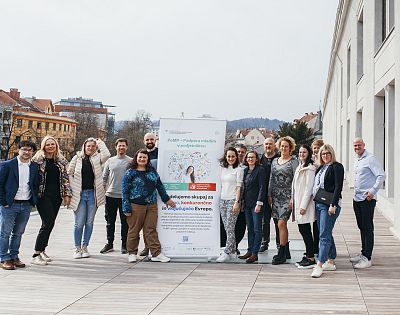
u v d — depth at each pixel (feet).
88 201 25.21
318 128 333.42
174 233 24.95
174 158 25.26
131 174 24.04
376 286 19.29
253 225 24.66
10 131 241.14
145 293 18.25
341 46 104.88
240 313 15.69
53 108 338.13
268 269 22.53
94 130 277.23
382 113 52.03
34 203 22.84
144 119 270.46
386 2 48.03
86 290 18.67
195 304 16.75
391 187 44.39
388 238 31.58
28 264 23.45
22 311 15.89
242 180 24.53
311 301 17.12
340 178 21.34
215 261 24.31
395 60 36.40
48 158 23.86
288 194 23.77
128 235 24.23
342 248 28.02
